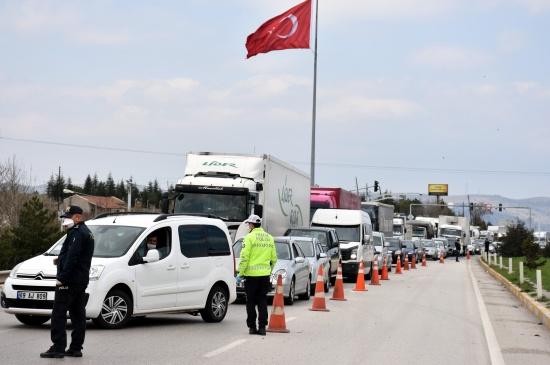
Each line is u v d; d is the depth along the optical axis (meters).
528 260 45.50
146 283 16.39
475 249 121.88
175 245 17.22
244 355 13.28
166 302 16.86
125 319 16.06
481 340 16.95
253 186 29.56
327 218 41.38
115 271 15.77
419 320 20.62
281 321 16.92
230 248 18.98
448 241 98.19
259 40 37.47
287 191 34.22
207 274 18.02
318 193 45.81
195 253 17.75
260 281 16.27
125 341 14.41
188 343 14.50
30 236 35.59
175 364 12.02
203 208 29.06
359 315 21.42
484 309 24.77
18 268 15.53
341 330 17.72
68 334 15.01
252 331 16.34
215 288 18.33
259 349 14.08
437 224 106.25
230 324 18.12
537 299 26.25
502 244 78.62
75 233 12.21
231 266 18.86
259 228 16.44
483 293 32.69
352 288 33.97
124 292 16.03
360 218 41.28
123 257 16.06
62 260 12.16
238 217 28.94
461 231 103.12
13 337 14.48
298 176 36.81
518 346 16.28
